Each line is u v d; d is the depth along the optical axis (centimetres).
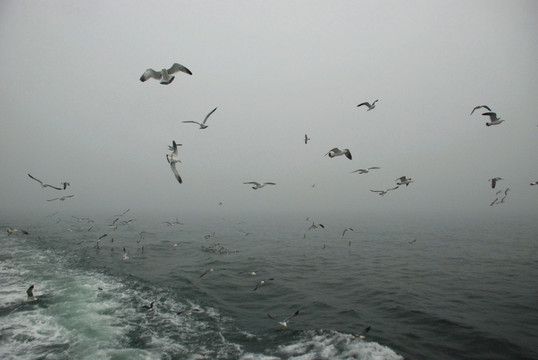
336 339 1437
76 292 2130
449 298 2083
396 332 1524
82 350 1320
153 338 1451
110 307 1856
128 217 13700
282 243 5262
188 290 2239
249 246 4847
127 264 3219
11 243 4612
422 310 1820
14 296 2027
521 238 5931
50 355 1275
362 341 1412
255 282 2536
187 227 8706
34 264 3111
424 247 4728
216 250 4288
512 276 2739
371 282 2547
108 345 1370
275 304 1978
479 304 1950
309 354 1300
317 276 2775
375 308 1900
